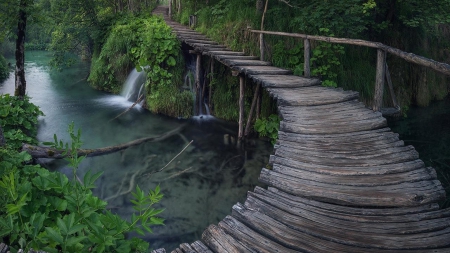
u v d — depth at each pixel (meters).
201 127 9.06
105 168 6.48
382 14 10.33
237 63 8.20
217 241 2.74
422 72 10.95
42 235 2.50
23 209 2.93
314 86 7.23
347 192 3.31
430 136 8.60
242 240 2.75
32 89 13.34
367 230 2.85
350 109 5.75
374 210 3.11
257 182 6.20
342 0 8.38
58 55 15.19
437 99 11.58
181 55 10.30
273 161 4.04
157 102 9.84
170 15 15.28
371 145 4.37
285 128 4.97
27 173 4.02
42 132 8.30
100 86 13.05
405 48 10.73
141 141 7.91
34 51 29.39
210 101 9.96
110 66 12.24
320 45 8.66
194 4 13.43
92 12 14.99
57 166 6.28
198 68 9.62
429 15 8.95
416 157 4.07
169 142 8.03
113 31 12.27
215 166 6.84
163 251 2.62
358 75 9.22
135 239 2.79
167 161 6.97
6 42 24.91
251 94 9.16
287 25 9.36
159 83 9.95
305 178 3.59
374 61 9.90
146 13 14.09
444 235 2.79
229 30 10.20
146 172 6.43
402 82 10.67
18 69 8.82
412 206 3.18
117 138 8.15
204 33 11.45
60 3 14.42
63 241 2.06
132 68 11.90
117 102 11.34
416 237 2.77
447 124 9.48
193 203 5.42
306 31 9.10
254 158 7.27
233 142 8.12
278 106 5.93
